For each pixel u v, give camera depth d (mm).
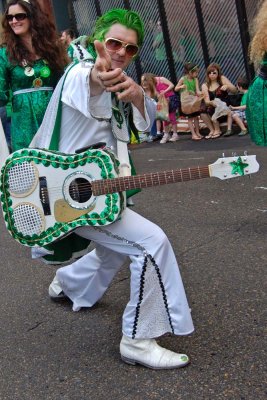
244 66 10688
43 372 2889
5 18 3430
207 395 2529
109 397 2611
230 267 3902
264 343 2885
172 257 2689
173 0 11219
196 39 11195
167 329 2719
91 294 3424
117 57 2586
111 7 12211
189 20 11156
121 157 2709
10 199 2781
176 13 11281
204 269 3924
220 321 3158
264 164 6934
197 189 6191
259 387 2541
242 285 3592
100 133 2738
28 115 3533
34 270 4348
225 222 4941
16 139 3594
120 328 3236
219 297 3457
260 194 5668
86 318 3402
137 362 2795
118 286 3807
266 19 3949
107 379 2752
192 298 3480
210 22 10898
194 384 2619
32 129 3547
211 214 5238
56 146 2766
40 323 3424
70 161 2670
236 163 2551
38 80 3502
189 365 2762
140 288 2668
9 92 3578
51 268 4332
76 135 2732
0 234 5500
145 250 2648
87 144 2732
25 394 2723
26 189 2740
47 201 2723
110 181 2605
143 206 5816
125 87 2482
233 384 2584
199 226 4922
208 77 9906
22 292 3943
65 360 2975
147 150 9688
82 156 2648
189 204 5672
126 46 2555
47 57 3496
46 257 3135
